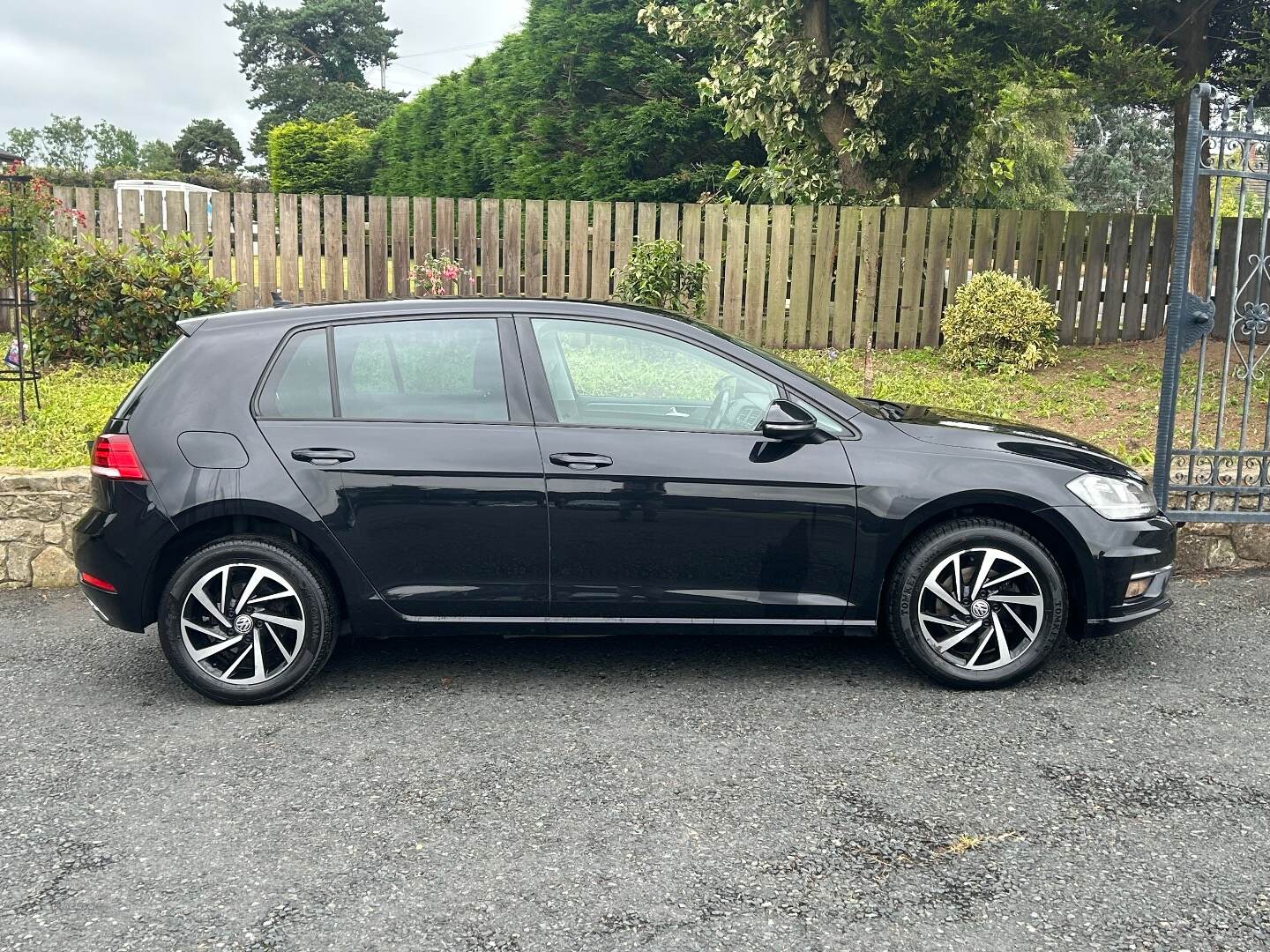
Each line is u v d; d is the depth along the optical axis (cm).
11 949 281
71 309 1027
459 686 468
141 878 316
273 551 438
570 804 360
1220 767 386
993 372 1045
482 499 436
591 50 1781
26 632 553
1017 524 461
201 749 406
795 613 449
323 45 8225
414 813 355
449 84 2352
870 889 308
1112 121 3734
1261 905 299
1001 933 287
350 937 286
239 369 445
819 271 1154
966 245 1155
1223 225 1162
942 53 969
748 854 327
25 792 371
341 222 1166
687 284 1100
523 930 289
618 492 436
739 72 1242
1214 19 1029
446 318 454
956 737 412
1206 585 616
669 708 442
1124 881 312
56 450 727
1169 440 613
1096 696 452
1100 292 1169
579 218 1152
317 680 477
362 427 439
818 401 455
